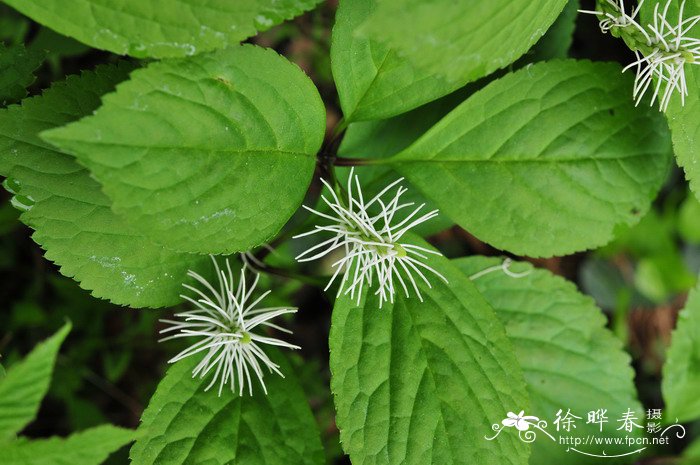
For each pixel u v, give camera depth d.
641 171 0.40
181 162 0.36
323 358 0.53
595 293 0.55
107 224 0.38
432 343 0.39
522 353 0.44
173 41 0.36
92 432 0.34
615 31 0.39
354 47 0.38
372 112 0.39
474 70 0.36
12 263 0.49
